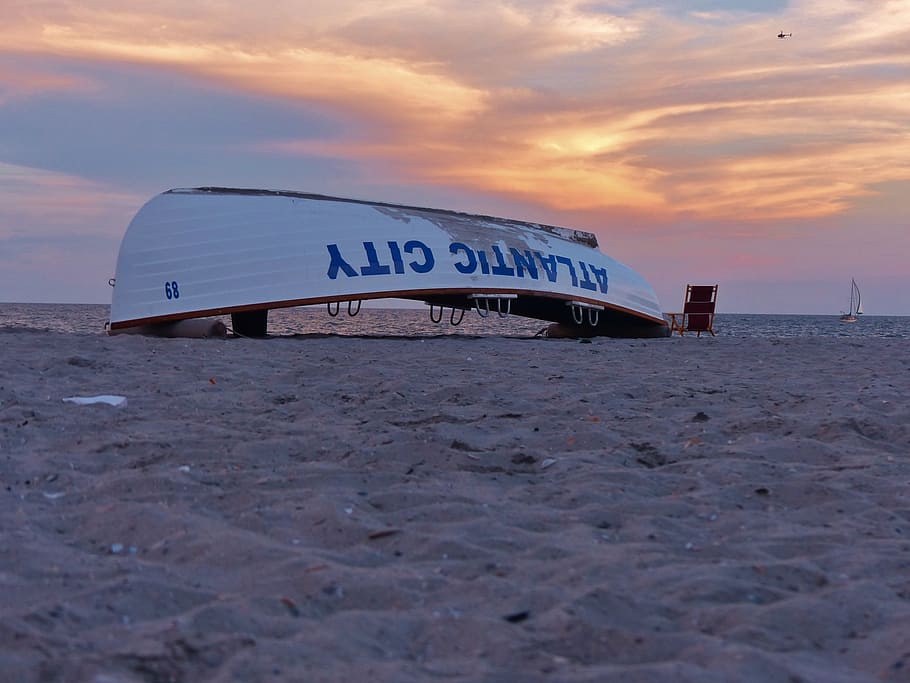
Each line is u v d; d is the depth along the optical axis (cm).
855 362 1252
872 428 667
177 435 614
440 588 316
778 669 243
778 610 294
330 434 619
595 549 369
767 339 1798
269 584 315
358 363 1112
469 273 1767
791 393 877
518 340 1680
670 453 583
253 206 1656
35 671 227
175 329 1569
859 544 385
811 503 463
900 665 253
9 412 676
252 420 684
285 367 1063
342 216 1708
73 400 759
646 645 262
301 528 396
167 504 429
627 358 1286
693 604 303
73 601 284
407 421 693
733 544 381
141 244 1595
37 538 369
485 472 530
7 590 302
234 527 392
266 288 1606
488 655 254
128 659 236
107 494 452
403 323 5981
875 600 308
